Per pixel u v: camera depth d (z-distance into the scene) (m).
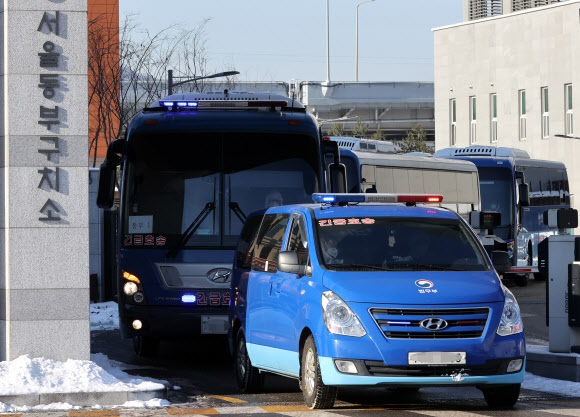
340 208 22.61
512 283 70.94
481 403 21.69
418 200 23.62
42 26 23.02
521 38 131.88
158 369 28.94
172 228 28.86
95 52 70.50
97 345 35.22
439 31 141.75
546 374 25.34
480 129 136.88
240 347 24.55
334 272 20.64
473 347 19.66
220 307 28.53
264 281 23.22
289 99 31.70
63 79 23.11
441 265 21.38
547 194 77.38
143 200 28.98
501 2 157.00
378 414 19.86
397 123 188.25
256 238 25.12
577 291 24.94
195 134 29.39
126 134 29.77
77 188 23.17
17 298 22.92
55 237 23.08
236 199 29.14
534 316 45.69
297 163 29.64
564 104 127.62
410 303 19.67
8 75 22.91
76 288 23.11
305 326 20.50
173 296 28.52
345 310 19.70
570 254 25.62
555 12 128.00
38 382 21.69
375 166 55.84
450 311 19.73
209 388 25.02
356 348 19.50
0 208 23.23
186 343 36.56
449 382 19.58
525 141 131.75
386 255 21.39
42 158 23.03
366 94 185.62
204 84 82.50
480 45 136.38
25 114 22.98
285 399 22.50
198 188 29.09
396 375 19.44
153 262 28.64
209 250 28.73
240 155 29.39
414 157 59.22
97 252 50.62
